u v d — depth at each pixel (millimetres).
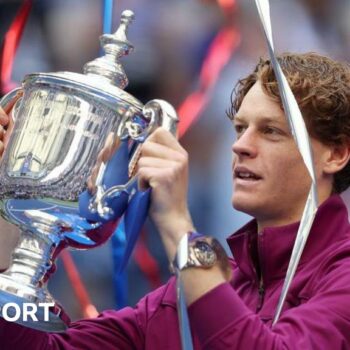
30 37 14609
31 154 6879
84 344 7629
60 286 13211
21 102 7133
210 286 6582
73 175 6836
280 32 14586
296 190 7297
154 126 6676
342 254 7211
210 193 13977
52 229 6969
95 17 14672
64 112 6914
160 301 7605
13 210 6973
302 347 6609
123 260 6582
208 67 13078
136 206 6559
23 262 6988
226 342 6531
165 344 7449
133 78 14406
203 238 6609
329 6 14789
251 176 7316
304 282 7203
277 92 7227
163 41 14445
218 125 14125
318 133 7398
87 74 7078
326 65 7477
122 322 7703
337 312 6832
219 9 14438
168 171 6512
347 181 7598
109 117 6895
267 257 7371
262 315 7250
